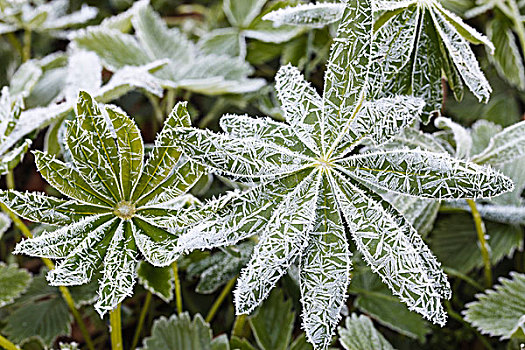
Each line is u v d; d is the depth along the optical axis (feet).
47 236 1.81
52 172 1.83
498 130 2.33
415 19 1.93
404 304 2.33
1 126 2.04
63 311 2.41
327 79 1.84
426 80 1.98
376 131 1.83
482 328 2.16
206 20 3.15
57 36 2.94
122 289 1.82
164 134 1.83
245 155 1.81
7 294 2.29
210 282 2.24
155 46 2.54
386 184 1.82
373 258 1.81
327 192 1.83
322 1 2.16
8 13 2.56
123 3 3.15
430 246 2.42
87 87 2.26
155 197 1.86
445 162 1.79
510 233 2.36
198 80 2.41
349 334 2.13
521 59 2.44
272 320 2.27
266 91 2.52
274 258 1.79
